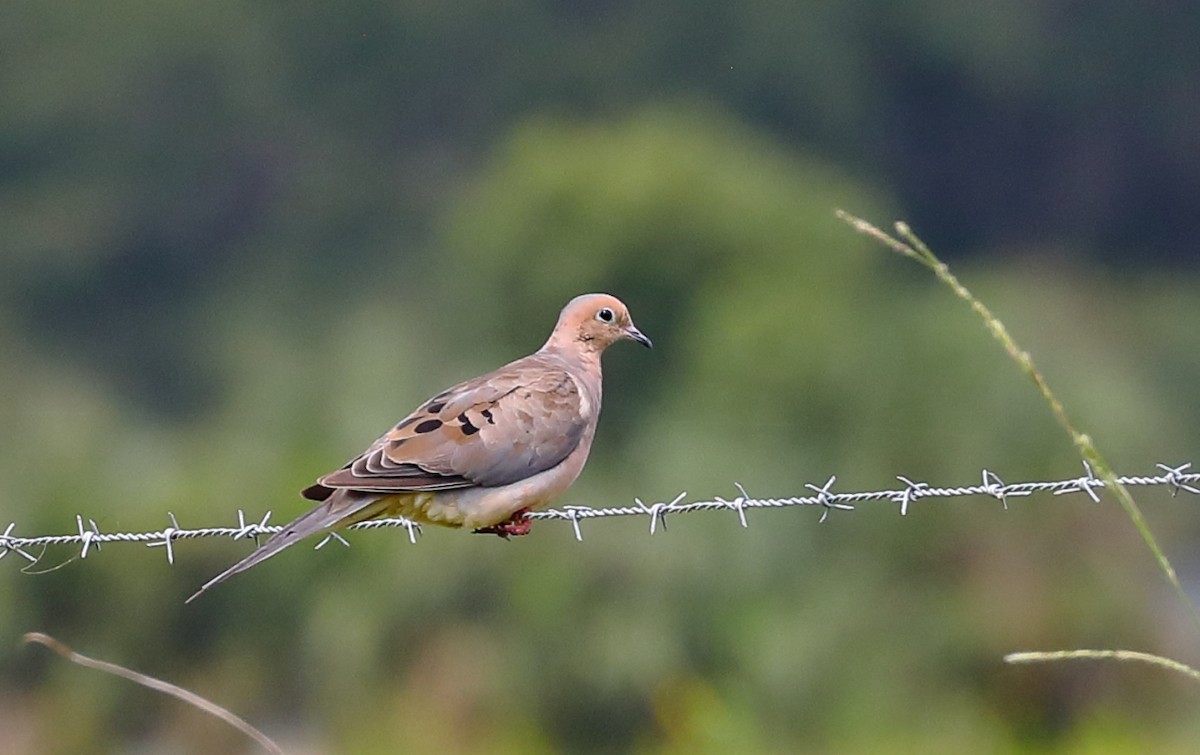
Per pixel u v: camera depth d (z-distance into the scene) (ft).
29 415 106.32
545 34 128.67
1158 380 110.52
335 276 123.34
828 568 63.36
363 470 32.40
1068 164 139.13
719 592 60.08
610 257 89.40
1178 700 58.23
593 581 58.59
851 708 58.90
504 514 33.83
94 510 60.39
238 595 58.23
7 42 127.34
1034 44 137.69
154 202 125.90
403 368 82.74
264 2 127.34
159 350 121.70
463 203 108.37
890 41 135.03
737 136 110.42
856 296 87.76
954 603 60.59
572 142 96.12
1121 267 136.46
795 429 72.13
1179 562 84.48
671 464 69.51
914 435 69.05
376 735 57.11
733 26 128.67
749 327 79.41
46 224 124.06
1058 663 58.54
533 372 35.04
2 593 57.06
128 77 126.93
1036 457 67.56
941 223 138.10
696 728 56.80
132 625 57.52
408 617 57.98
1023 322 96.94
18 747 56.29
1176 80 139.03
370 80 127.95
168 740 57.57
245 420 87.30
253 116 127.03
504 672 57.26
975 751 57.77
